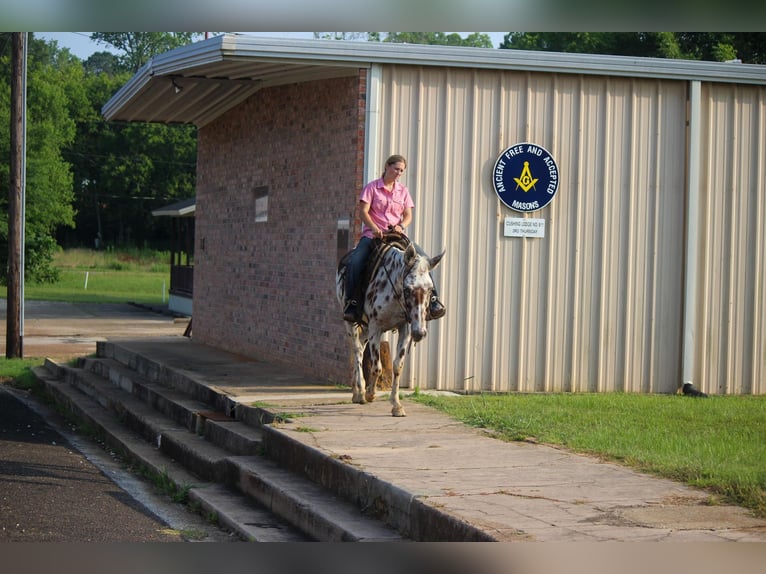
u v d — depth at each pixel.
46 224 52.66
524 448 8.81
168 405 13.16
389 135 12.76
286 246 14.99
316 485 8.53
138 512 8.91
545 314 13.34
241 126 17.12
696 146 13.73
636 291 13.66
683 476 7.60
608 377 13.59
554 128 13.30
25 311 35.38
